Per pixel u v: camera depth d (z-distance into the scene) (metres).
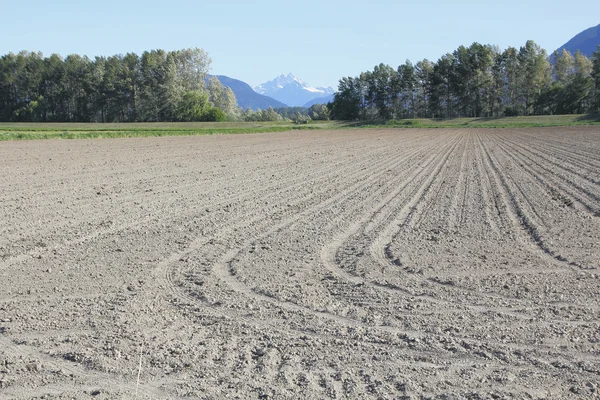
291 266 8.84
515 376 5.08
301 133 71.62
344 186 18.56
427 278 8.20
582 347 5.73
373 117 137.88
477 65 127.12
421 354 5.56
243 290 7.62
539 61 124.88
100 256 9.40
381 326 6.32
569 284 7.86
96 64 119.94
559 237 10.73
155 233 11.24
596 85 116.75
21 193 16.62
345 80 136.50
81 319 6.50
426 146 41.62
